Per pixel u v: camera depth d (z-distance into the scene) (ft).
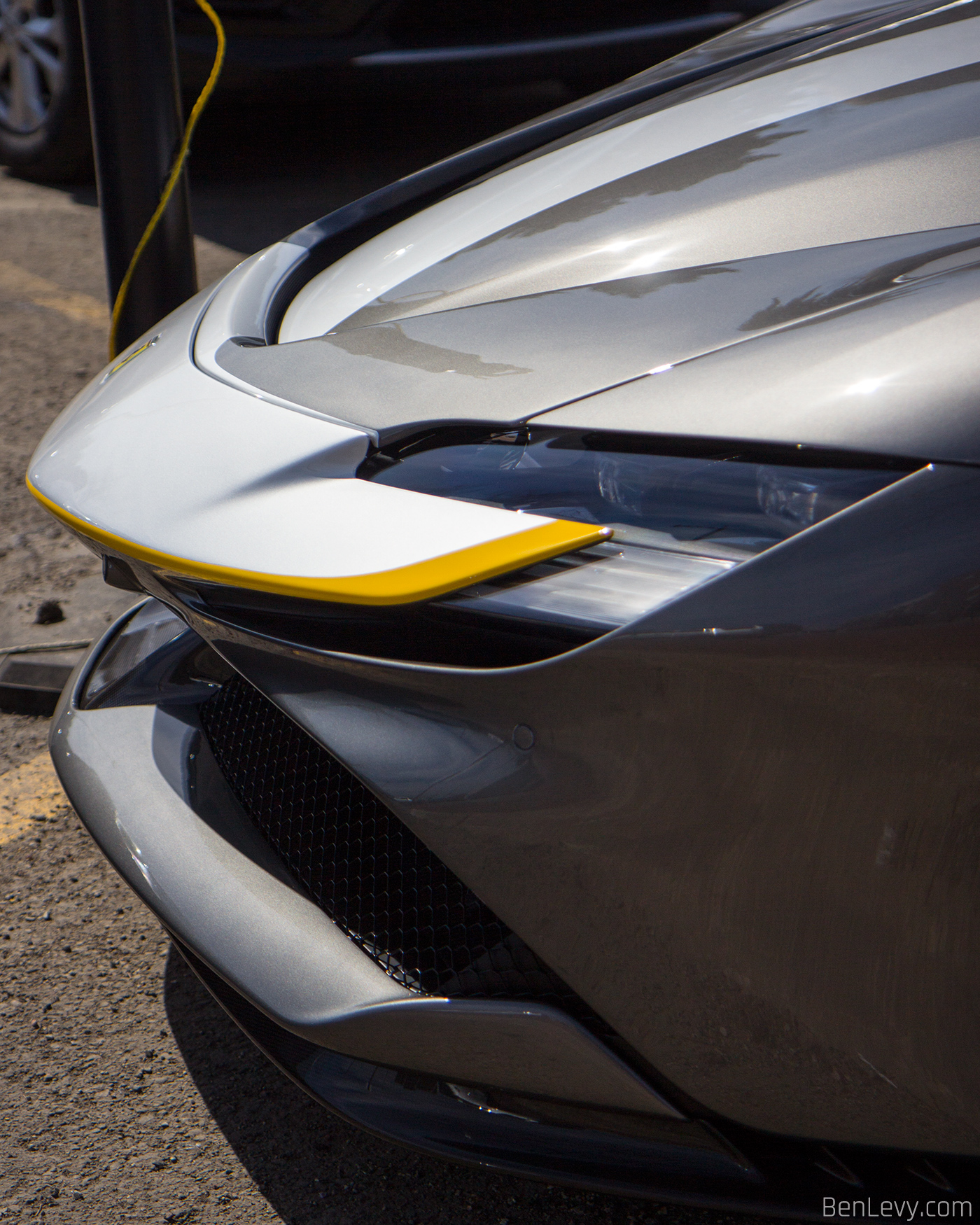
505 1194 4.39
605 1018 3.44
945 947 3.19
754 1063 3.41
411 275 5.08
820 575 3.05
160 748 4.67
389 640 3.52
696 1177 3.55
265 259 5.65
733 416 3.34
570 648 3.23
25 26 17.35
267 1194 4.43
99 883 6.15
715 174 4.79
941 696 3.00
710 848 3.20
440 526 3.49
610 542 3.35
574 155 5.61
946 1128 3.44
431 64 15.23
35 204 17.84
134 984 5.48
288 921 3.94
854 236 4.01
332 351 4.41
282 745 4.44
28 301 14.06
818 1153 3.61
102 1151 4.64
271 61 14.88
